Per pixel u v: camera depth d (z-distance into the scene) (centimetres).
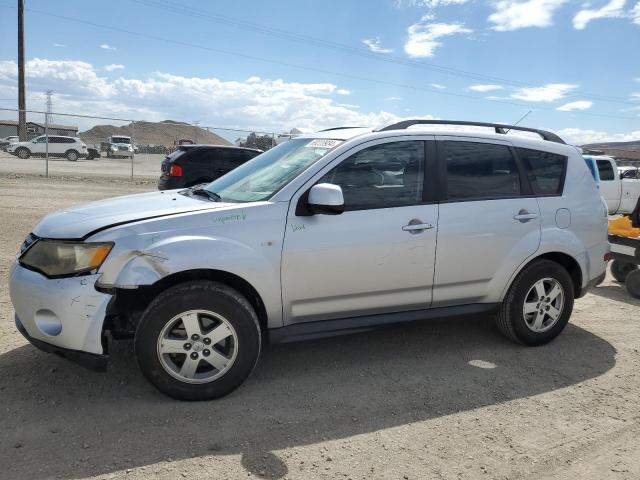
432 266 412
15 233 878
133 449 296
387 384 390
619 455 309
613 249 693
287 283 369
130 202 399
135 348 339
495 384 397
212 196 409
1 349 418
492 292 443
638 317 579
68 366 394
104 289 328
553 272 459
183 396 347
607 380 410
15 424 317
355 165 394
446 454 304
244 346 353
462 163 432
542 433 330
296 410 347
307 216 373
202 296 341
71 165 2817
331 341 470
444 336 491
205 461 288
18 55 3161
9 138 4428
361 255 386
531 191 457
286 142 470
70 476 271
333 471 284
